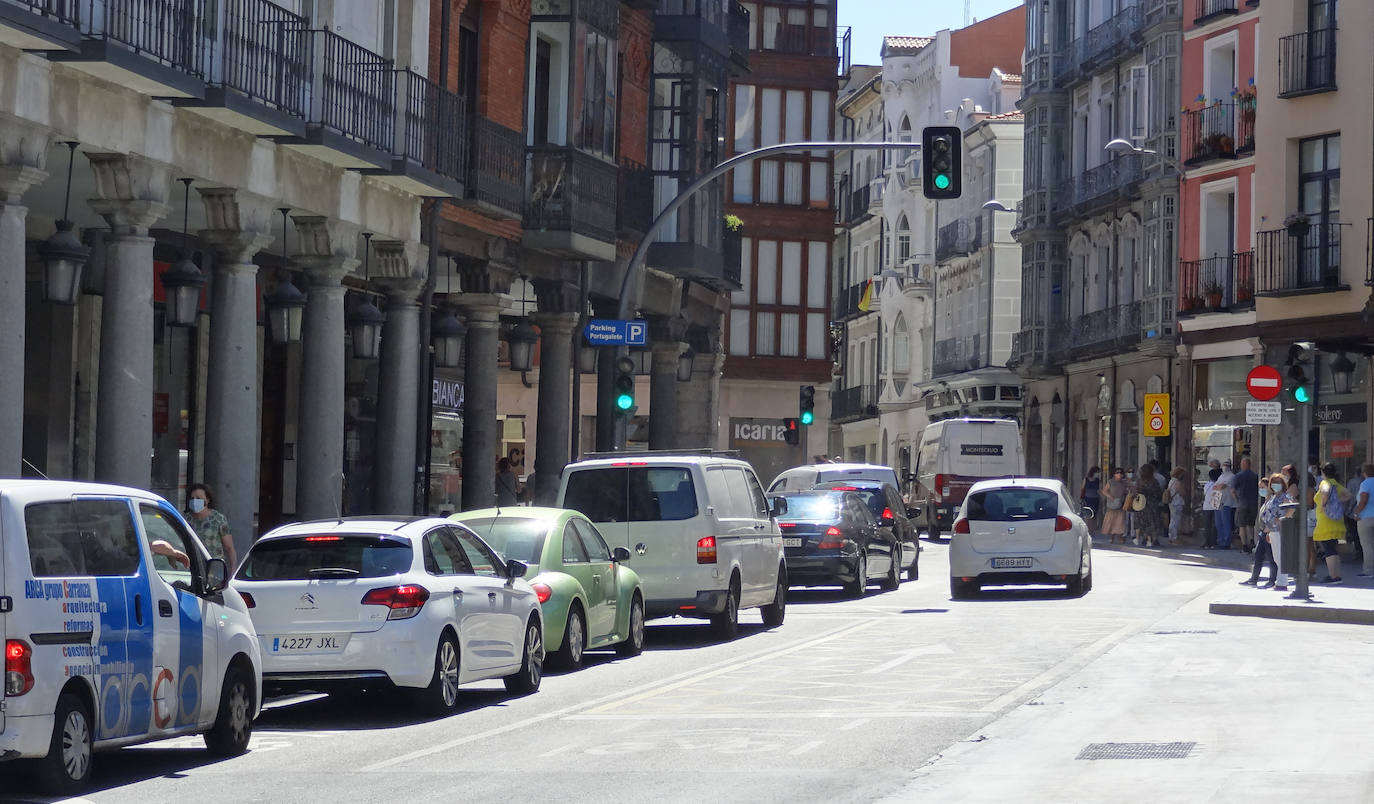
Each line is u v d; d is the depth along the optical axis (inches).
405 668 925.8
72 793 692.7
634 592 1285.7
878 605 1712.6
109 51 1085.1
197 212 1417.3
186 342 1641.2
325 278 1497.3
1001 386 4343.0
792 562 1774.1
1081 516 1905.8
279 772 763.4
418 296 1668.3
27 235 1469.0
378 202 1560.0
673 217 2253.9
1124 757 754.2
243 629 836.0
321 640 920.3
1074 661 1167.0
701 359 2689.5
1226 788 665.6
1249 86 2908.5
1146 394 3181.6
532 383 3061.0
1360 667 1112.2
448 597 962.1
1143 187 3260.3
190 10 1208.8
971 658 1197.7
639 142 2244.1
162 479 1615.4
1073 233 3762.3
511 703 1009.5
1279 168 2682.1
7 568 670.5
